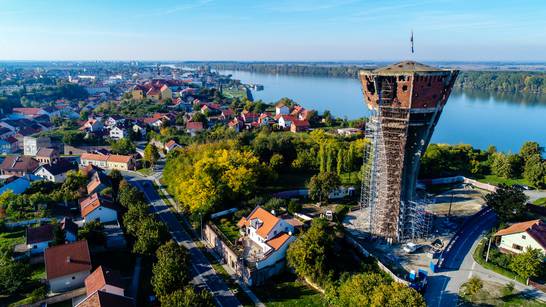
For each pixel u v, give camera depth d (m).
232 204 107.81
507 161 141.75
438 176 141.38
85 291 71.62
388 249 89.75
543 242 81.75
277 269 81.06
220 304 71.31
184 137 190.00
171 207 116.06
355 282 63.91
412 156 92.25
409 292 59.16
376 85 85.25
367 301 60.12
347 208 108.44
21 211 104.81
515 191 98.62
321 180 112.69
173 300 59.84
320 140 157.62
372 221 95.81
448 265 82.69
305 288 76.31
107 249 89.00
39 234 86.69
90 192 117.62
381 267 80.00
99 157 164.38
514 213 97.06
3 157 168.75
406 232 95.56
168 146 177.88
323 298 72.62
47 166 135.12
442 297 71.44
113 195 119.38
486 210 111.88
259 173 115.88
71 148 183.50
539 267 75.44
